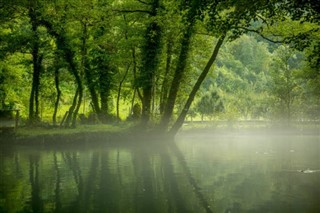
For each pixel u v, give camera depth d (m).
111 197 12.39
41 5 28.66
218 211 10.79
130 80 39.81
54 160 20.33
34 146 26.72
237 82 84.75
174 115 39.66
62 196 12.55
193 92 31.28
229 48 64.31
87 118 38.84
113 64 38.28
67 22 29.67
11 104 44.94
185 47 30.31
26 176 15.90
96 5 30.25
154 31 29.56
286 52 45.81
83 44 32.06
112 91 45.38
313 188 13.43
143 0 30.83
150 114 32.00
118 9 30.70
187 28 24.42
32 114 33.19
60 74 37.44
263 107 53.06
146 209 11.02
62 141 27.27
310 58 15.70
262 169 17.34
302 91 46.94
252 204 11.44
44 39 32.12
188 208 11.11
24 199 12.19
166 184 14.29
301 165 18.36
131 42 31.25
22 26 35.16
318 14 13.60
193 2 14.48
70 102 58.69
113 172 16.77
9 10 29.78
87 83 38.78
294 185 13.93
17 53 37.66
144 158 21.09
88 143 28.03
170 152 23.78
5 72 38.81
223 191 13.12
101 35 35.34
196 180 14.98
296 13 13.91
